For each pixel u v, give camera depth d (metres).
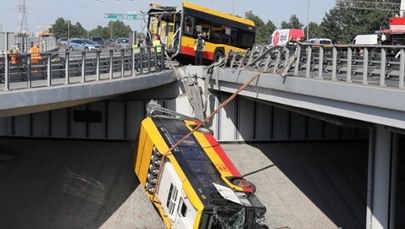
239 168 25.81
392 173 16.92
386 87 14.17
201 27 31.02
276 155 27.58
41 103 16.20
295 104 19.09
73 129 28.53
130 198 22.34
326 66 21.44
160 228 20.64
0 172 23.53
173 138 20.03
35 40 35.03
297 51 19.06
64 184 22.94
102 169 24.53
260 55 22.39
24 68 17.12
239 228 15.93
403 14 55.19
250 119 28.97
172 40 30.41
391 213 17.03
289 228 21.75
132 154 26.30
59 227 20.22
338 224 22.39
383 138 16.80
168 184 18.47
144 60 25.48
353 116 15.70
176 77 28.17
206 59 31.55
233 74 24.61
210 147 20.03
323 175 25.98
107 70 23.12
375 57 19.92
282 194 24.08
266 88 21.12
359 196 24.59
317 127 29.97
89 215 21.12
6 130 28.66
